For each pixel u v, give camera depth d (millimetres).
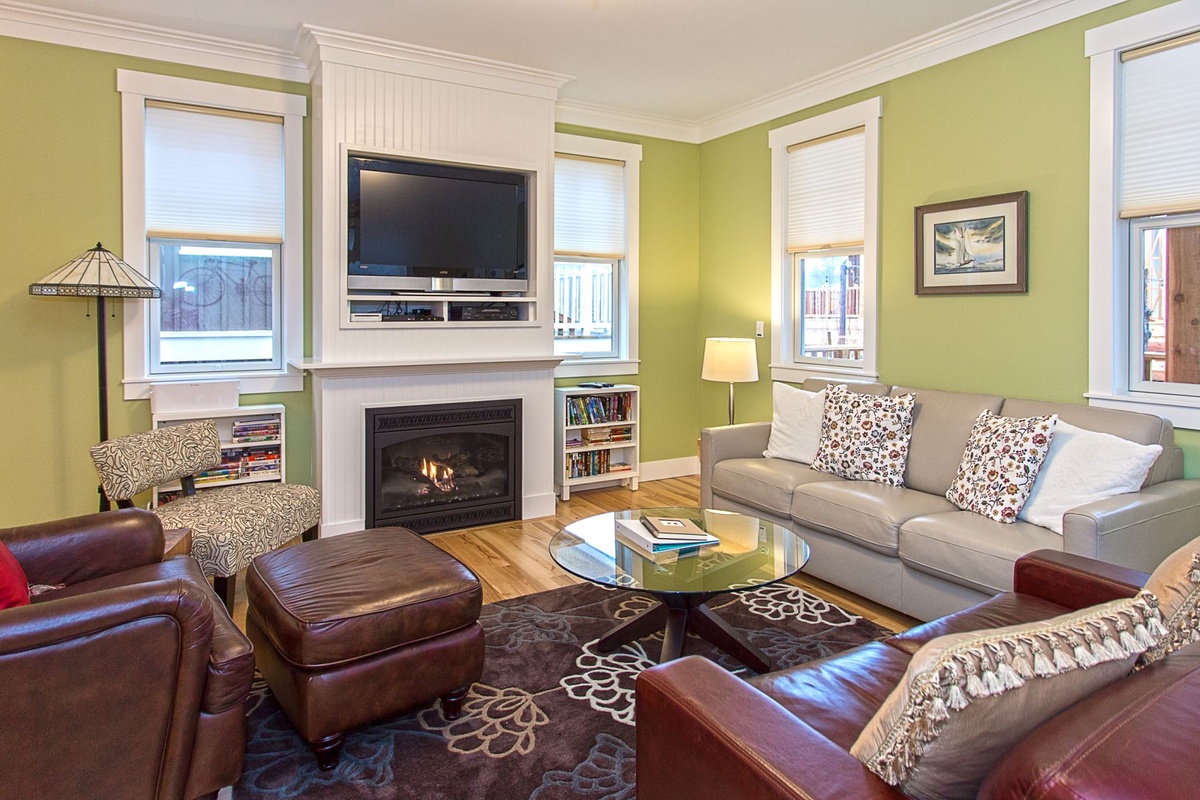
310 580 2174
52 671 1427
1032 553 2109
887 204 4094
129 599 1503
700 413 5703
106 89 3670
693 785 1191
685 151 5492
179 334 3975
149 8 3449
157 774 1579
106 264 3400
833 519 3156
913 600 2840
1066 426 2844
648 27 3652
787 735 1117
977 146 3621
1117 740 787
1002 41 3490
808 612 3043
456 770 1966
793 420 3900
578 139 5000
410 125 3973
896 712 998
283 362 4211
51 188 3588
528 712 2262
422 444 4223
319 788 1893
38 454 3631
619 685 2434
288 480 4199
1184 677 902
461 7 3410
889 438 3438
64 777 1467
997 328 3576
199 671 1607
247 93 3957
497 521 4367
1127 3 3025
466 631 2211
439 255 4145
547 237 4461
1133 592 1819
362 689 1992
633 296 5324
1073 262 3260
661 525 2689
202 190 3918
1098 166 3141
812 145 4562
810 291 4723
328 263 3840
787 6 3395
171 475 3084
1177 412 2941
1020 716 942
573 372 5145
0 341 3533
